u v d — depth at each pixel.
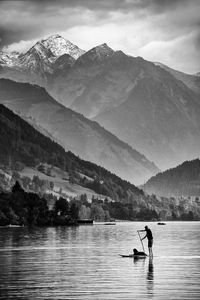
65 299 60.97
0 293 64.38
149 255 103.25
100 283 71.12
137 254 106.44
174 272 81.19
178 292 64.69
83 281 72.75
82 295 63.19
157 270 83.62
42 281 72.81
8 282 71.94
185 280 73.25
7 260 98.44
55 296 62.62
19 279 74.44
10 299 60.97
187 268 85.94
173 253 113.19
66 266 89.06
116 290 66.12
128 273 80.19
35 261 96.75
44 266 89.12
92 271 82.50
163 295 63.03
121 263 93.38
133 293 64.25
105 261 96.75
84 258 102.50
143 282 71.69
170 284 70.19
